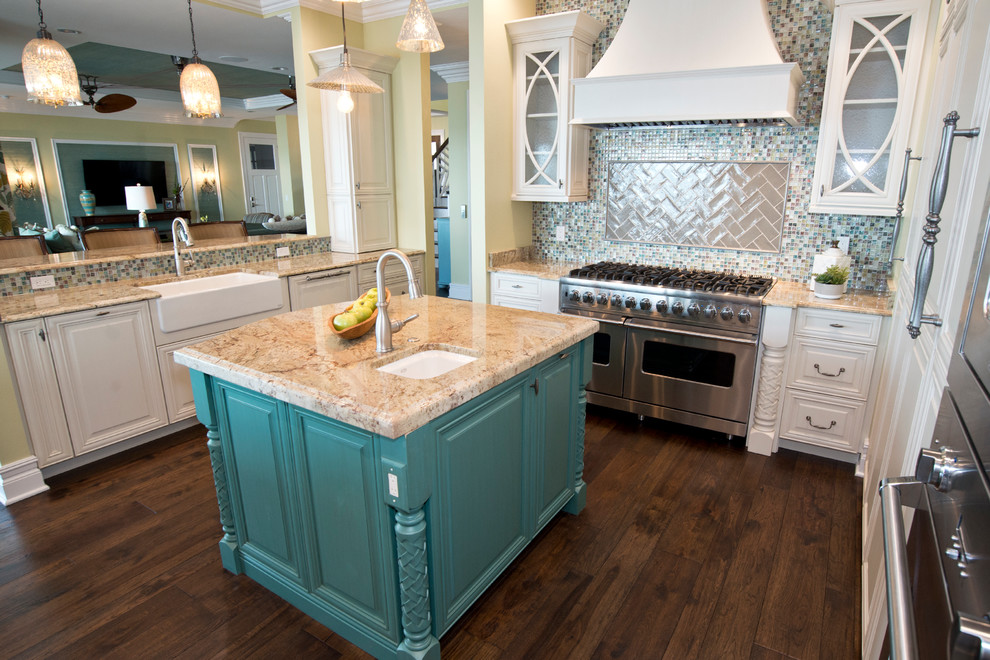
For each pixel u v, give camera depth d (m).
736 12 2.97
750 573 2.21
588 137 3.97
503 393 1.95
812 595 2.09
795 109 3.13
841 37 2.78
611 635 1.92
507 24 3.69
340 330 2.13
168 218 11.23
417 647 1.75
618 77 3.20
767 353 3.03
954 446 0.95
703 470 2.99
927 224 1.28
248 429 1.99
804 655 1.83
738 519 2.55
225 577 2.23
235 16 4.47
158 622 2.00
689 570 2.23
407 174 4.80
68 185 9.91
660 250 3.89
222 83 8.34
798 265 3.43
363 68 4.38
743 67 2.85
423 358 2.12
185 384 3.42
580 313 3.61
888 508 1.01
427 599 1.73
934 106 2.24
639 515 2.59
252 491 2.07
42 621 2.00
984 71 1.31
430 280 5.02
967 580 0.75
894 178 2.79
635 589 2.13
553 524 2.53
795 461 3.07
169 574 2.24
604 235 4.10
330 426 1.73
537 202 4.35
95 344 2.96
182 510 2.65
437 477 1.70
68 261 3.38
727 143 3.51
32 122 9.34
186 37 5.16
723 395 3.21
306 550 1.96
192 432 3.47
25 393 2.74
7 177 9.15
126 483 2.88
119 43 5.38
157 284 3.54
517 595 2.11
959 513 0.85
